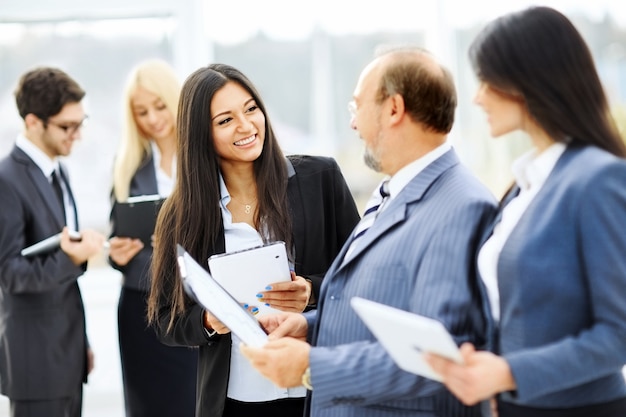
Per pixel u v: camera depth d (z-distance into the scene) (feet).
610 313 4.89
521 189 5.71
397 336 4.86
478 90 5.62
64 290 11.23
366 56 16.72
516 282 5.16
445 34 16.57
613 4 16.24
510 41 5.29
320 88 16.79
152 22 16.46
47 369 10.99
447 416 6.03
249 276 7.38
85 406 16.31
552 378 4.88
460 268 5.55
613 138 5.23
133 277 11.73
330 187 8.57
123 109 12.72
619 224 4.91
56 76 11.22
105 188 16.53
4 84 16.24
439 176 6.08
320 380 5.68
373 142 6.23
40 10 16.07
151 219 11.55
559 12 5.33
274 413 7.98
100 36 16.38
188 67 16.48
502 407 5.49
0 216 10.68
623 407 5.33
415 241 5.86
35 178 11.05
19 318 10.96
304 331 6.98
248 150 7.93
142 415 11.93
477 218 5.64
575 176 5.08
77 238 10.72
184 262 6.33
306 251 8.23
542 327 5.11
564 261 5.07
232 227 8.16
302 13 16.61
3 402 16.06
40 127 11.13
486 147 16.71
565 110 5.21
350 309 6.16
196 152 7.97
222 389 7.91
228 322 6.11
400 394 5.62
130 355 11.88
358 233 6.56
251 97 8.07
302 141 16.92
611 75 16.35
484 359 4.91
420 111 6.01
